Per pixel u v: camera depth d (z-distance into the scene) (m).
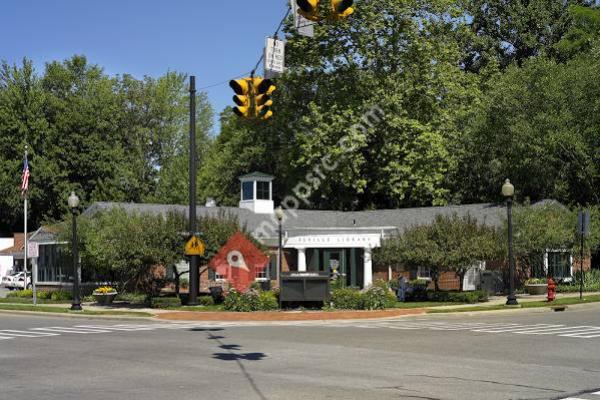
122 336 20.91
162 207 44.31
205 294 36.97
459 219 35.34
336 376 12.87
